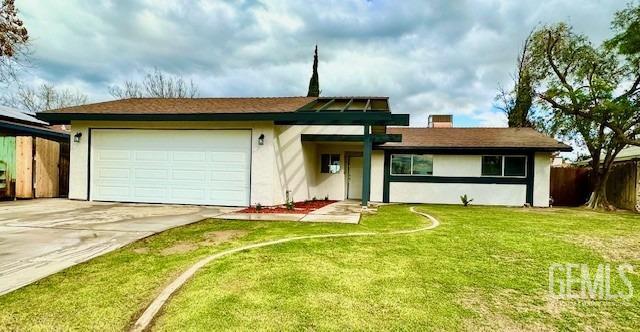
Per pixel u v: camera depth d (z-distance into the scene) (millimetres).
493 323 2930
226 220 7707
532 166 13523
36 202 10531
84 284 3629
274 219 7941
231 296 3371
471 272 4223
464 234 6469
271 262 4469
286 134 11359
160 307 3117
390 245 5480
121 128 10898
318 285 3682
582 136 13500
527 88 15008
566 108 13133
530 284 3844
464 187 13969
